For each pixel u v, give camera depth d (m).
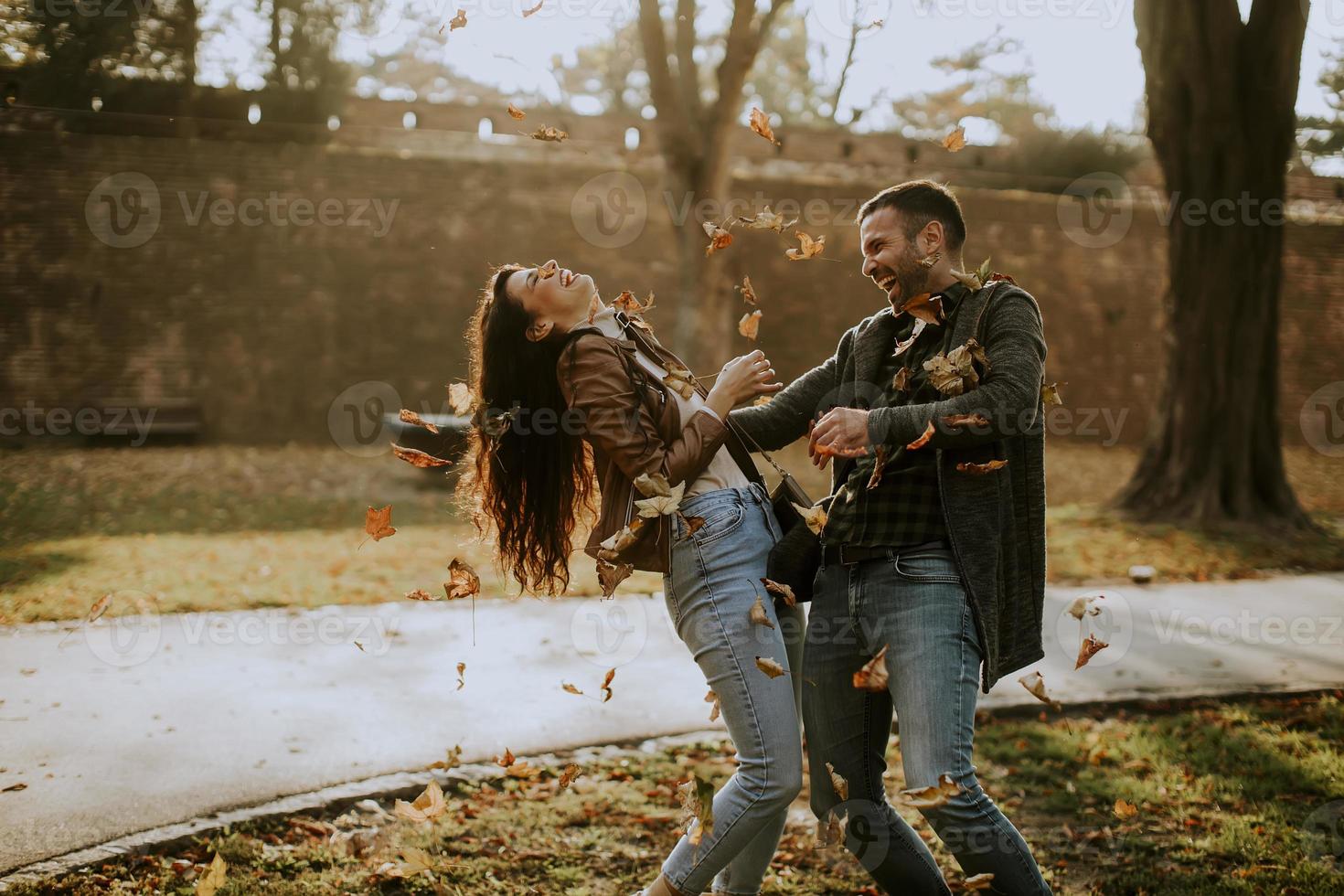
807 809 3.35
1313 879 2.77
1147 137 9.52
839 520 2.24
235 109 14.62
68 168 14.14
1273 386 9.17
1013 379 2.07
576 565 7.21
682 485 2.10
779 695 2.16
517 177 15.50
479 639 5.26
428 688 4.42
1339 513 10.20
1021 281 16.73
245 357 14.68
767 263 15.67
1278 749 3.80
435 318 15.22
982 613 2.10
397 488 11.03
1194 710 4.29
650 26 11.56
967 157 17.31
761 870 2.44
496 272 2.40
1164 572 7.18
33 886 2.62
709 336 11.88
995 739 3.93
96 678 4.45
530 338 2.28
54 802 3.12
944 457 2.13
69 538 8.03
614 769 3.61
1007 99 16.06
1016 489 2.18
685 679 4.62
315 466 12.52
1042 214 16.83
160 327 14.44
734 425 2.45
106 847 2.84
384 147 15.80
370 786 3.35
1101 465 14.09
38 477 11.05
